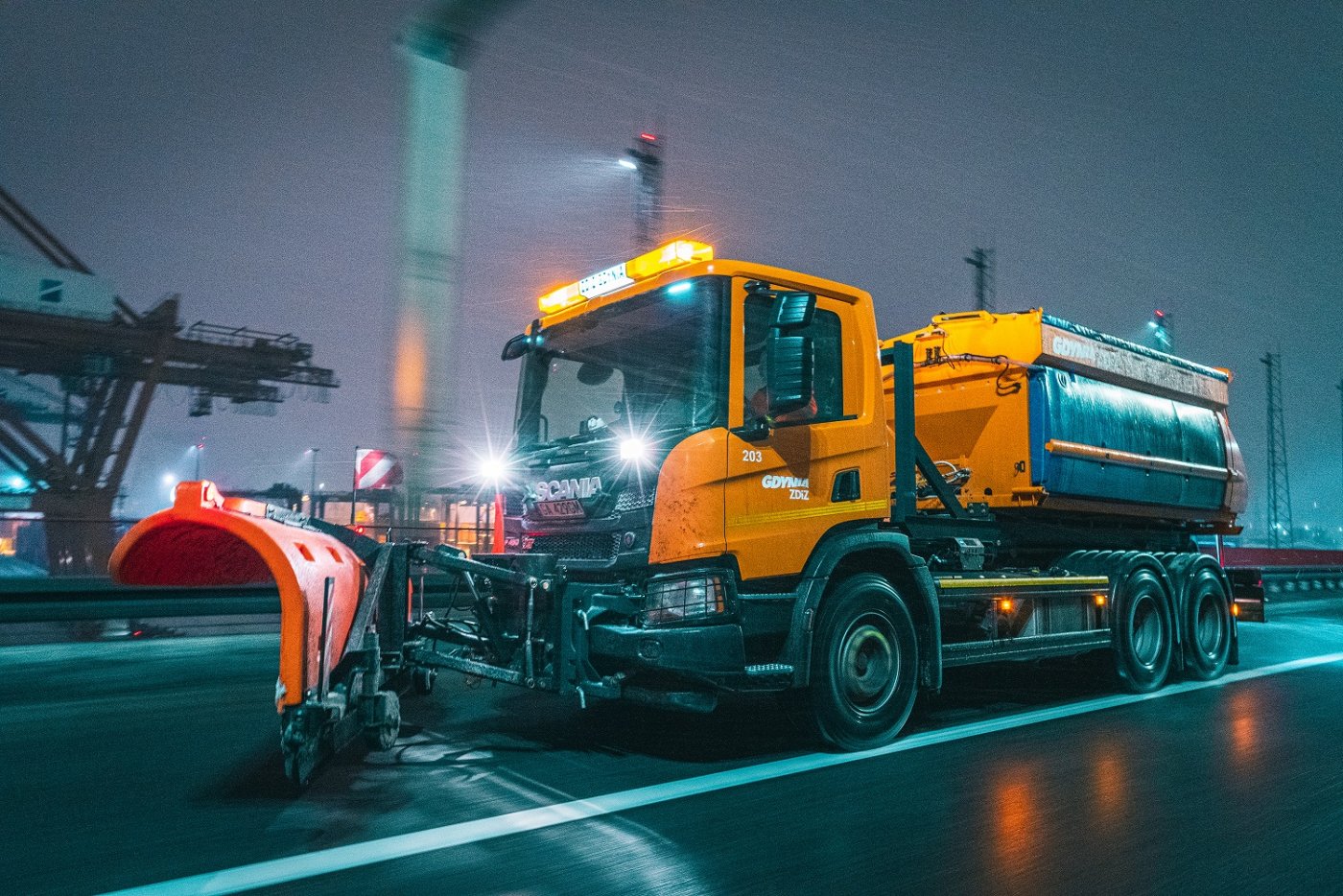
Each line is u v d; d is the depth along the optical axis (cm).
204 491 418
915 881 328
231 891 311
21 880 323
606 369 546
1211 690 784
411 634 551
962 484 768
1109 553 802
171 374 3406
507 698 684
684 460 480
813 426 535
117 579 439
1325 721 634
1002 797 434
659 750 520
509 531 583
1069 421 745
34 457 3178
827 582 534
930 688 575
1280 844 372
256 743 541
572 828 379
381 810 404
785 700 525
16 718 616
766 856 350
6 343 3064
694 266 515
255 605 1073
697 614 472
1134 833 385
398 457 934
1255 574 924
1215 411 973
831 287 561
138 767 482
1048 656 689
